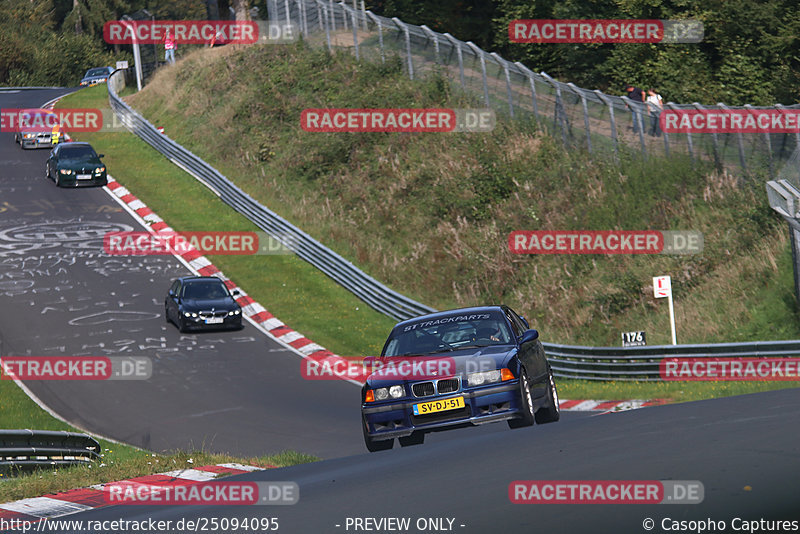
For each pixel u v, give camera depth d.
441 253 124.31
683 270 99.88
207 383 86.94
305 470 32.59
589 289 105.94
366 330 108.00
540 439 29.30
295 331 106.81
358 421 71.00
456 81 154.62
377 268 127.06
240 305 110.81
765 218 98.25
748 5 134.25
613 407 69.62
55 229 141.50
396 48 169.12
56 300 114.25
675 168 110.62
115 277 122.94
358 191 144.38
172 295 108.00
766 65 134.50
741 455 19.47
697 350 78.88
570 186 122.50
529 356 43.69
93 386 86.06
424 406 40.84
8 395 83.19
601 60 155.12
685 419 29.44
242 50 199.12
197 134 179.25
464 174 135.38
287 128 168.50
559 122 132.62
